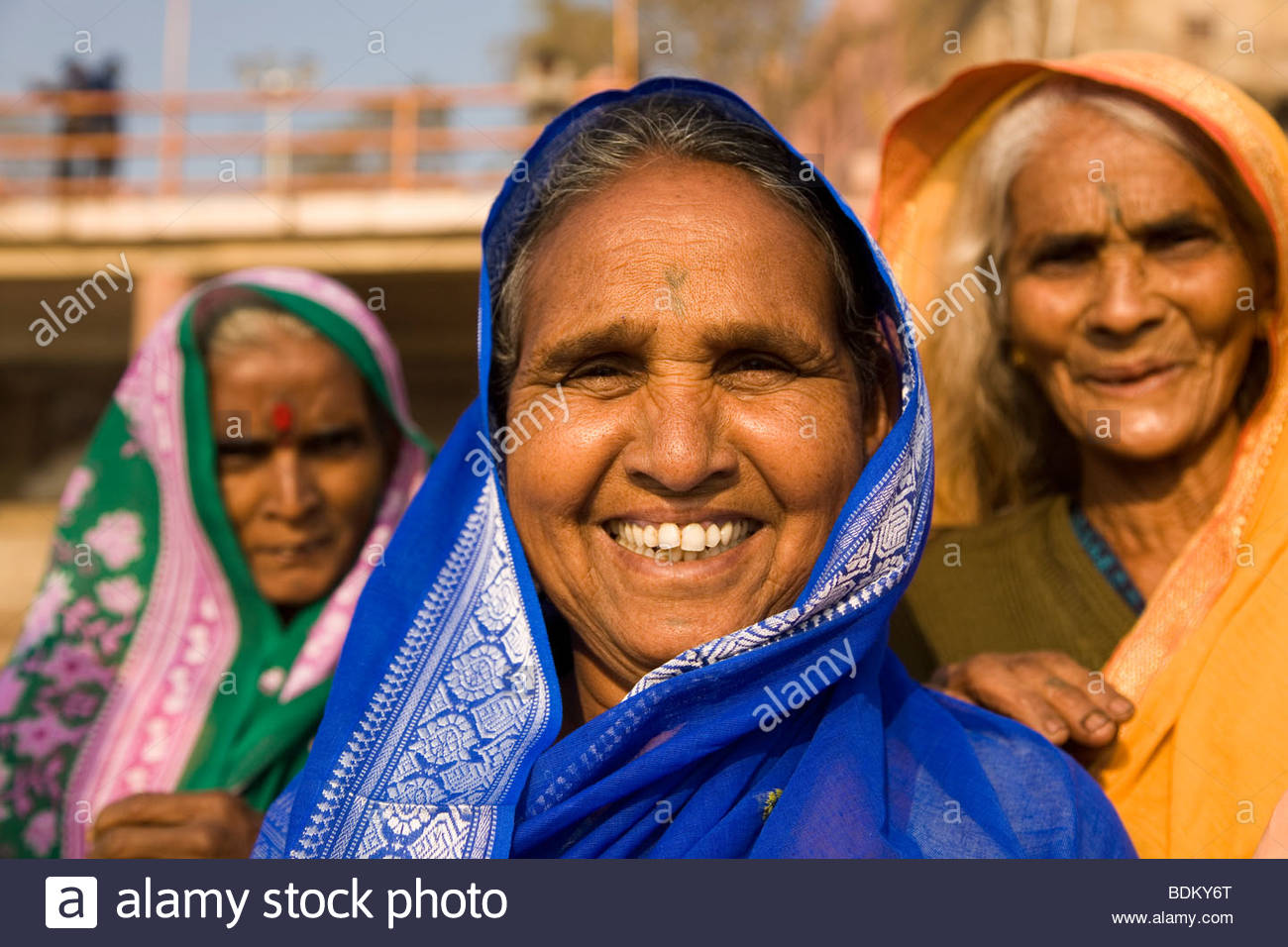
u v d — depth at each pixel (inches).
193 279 369.7
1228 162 68.4
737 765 52.9
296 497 99.4
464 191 378.9
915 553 54.4
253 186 373.7
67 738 96.0
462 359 406.9
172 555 99.9
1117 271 69.8
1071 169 71.4
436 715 54.6
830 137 464.4
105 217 368.8
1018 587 76.2
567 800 51.8
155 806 80.4
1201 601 67.5
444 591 57.2
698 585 51.1
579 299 51.0
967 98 79.3
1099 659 71.9
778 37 478.6
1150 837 64.1
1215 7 335.0
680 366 50.1
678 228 50.9
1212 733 64.4
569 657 60.1
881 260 51.7
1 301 397.1
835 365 52.3
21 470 420.5
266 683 97.1
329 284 105.9
